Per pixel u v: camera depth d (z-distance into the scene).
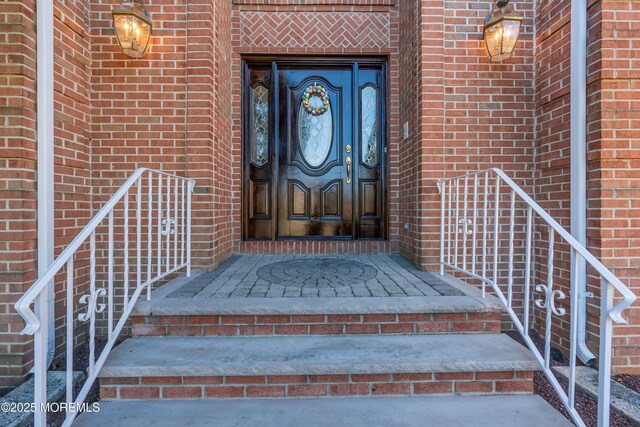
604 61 2.41
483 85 3.33
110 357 1.95
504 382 1.95
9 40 2.38
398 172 4.07
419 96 3.32
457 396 1.93
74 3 2.97
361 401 1.89
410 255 3.62
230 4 4.01
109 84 3.23
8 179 2.38
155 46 3.23
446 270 3.27
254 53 4.07
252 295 2.44
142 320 2.23
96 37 3.22
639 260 2.40
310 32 4.07
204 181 3.23
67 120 2.88
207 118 3.23
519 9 3.30
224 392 1.91
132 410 1.80
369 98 4.27
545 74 3.10
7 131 2.38
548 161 3.05
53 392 2.16
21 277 2.37
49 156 2.57
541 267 3.13
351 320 2.25
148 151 3.25
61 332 2.73
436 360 1.92
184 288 2.61
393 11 4.08
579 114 2.57
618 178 2.41
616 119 2.41
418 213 3.32
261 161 4.28
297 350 2.04
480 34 3.32
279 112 4.27
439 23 3.26
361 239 4.26
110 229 1.96
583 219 2.56
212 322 2.23
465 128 3.33
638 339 2.39
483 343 2.13
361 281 2.82
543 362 1.91
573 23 2.63
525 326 2.04
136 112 3.24
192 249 3.21
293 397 1.92
